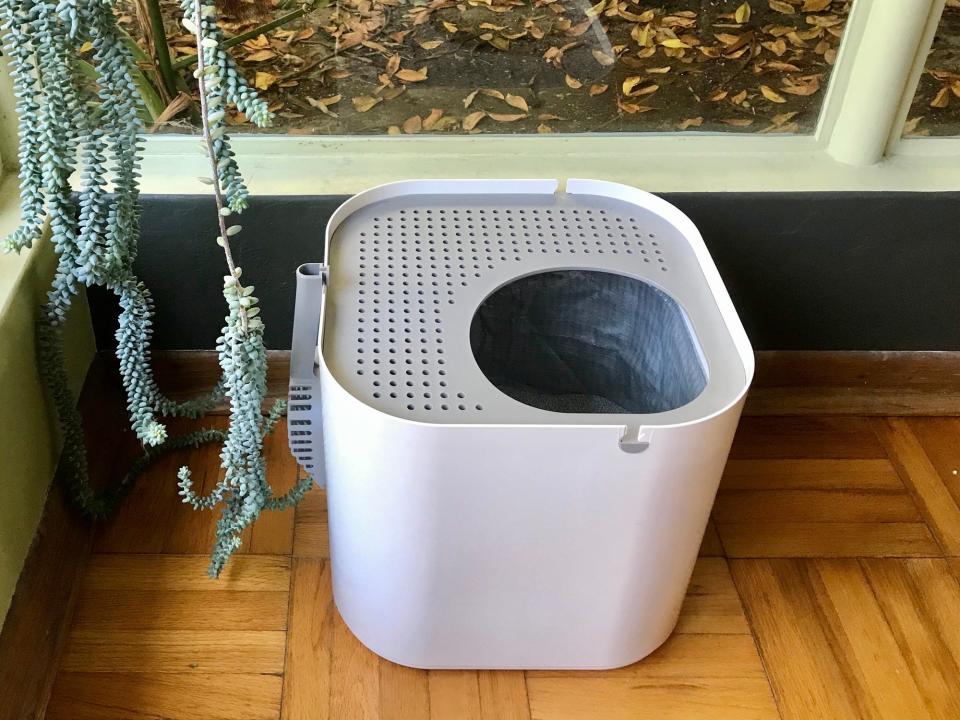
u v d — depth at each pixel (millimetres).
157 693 953
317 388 920
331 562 1012
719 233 1150
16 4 737
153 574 1056
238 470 969
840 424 1282
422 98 1181
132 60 813
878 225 1146
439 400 784
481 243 959
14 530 889
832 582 1094
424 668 981
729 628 1043
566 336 1014
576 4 1196
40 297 942
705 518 882
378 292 890
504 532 831
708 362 844
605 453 768
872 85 1112
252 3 1104
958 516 1178
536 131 1197
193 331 1175
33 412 935
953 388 1280
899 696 990
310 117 1161
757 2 1175
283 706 951
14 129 994
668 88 1213
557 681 985
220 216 796
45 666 946
